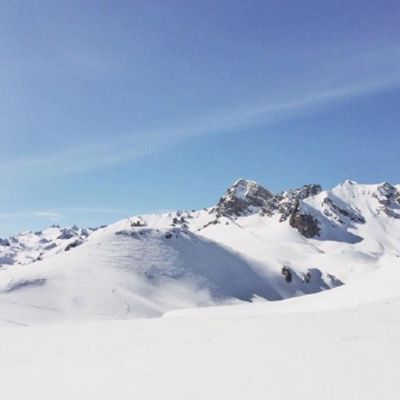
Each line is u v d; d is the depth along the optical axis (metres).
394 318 21.86
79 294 94.88
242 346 16.64
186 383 12.08
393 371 12.14
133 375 13.27
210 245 159.25
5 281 96.00
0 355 17.34
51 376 13.77
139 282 113.94
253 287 142.75
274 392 10.84
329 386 11.06
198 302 113.94
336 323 20.88
